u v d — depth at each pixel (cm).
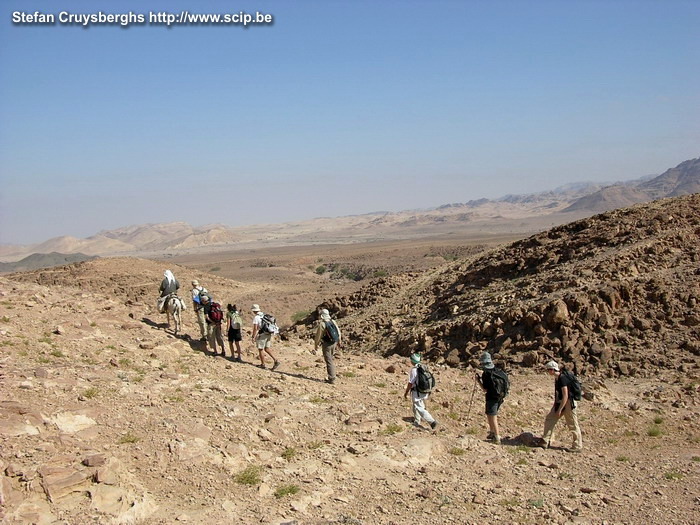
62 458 800
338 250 18188
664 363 1798
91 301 1870
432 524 830
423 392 1236
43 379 1058
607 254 2466
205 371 1378
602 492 990
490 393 1238
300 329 3450
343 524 795
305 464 969
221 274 12281
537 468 1102
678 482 1042
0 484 708
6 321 1377
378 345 2670
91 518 715
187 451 914
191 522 754
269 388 1306
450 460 1095
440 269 3684
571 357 1898
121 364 1276
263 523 776
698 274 2136
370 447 1077
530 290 2377
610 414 1466
